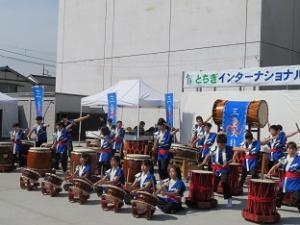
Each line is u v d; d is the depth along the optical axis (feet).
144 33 90.99
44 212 30.17
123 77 95.40
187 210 31.81
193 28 82.02
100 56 100.89
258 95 55.88
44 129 51.67
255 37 73.36
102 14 100.53
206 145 43.39
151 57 89.45
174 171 30.91
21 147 52.06
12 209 30.83
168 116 58.85
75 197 33.50
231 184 37.96
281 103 53.93
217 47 78.23
